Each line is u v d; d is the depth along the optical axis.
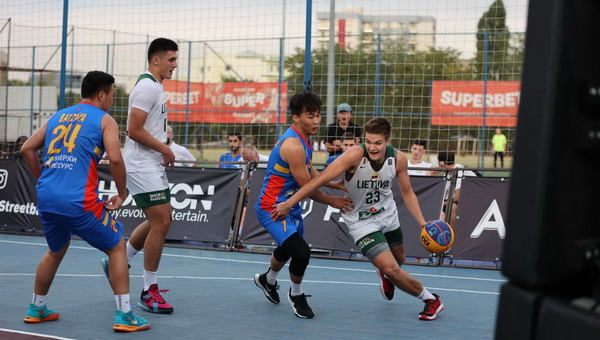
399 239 5.95
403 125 19.56
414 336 5.05
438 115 15.30
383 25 20.56
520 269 1.28
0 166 11.90
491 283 7.68
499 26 16.55
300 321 5.54
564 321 1.27
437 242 5.61
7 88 17.20
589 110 1.30
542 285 1.29
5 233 11.61
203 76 18.23
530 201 1.27
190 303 6.21
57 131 4.93
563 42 1.24
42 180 4.90
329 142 10.35
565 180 1.28
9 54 16.92
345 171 5.57
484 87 15.19
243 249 10.01
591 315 1.25
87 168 4.84
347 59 20.11
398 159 5.70
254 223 9.98
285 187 5.67
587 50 1.29
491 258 8.84
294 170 5.52
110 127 4.86
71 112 4.97
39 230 11.42
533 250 1.26
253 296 6.60
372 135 5.41
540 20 1.26
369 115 17.95
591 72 1.30
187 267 8.44
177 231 10.40
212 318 5.60
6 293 6.43
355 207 5.67
